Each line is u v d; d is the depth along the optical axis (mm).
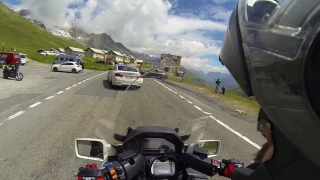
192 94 4895
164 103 4395
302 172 882
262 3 972
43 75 29828
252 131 9414
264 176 999
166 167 2555
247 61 932
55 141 6973
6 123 8414
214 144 3506
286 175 922
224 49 1081
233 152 7137
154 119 3490
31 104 11781
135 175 2438
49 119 9242
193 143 3211
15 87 17344
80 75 34594
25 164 5492
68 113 10352
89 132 7922
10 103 11703
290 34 787
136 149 2711
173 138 2748
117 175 2221
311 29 735
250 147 7594
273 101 829
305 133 756
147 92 4738
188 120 3490
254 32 928
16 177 4938
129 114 3508
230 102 16891
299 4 811
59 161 5715
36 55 79500
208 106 4293
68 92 16234
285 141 922
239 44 988
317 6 754
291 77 765
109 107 10688
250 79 922
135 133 2797
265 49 861
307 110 734
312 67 732
